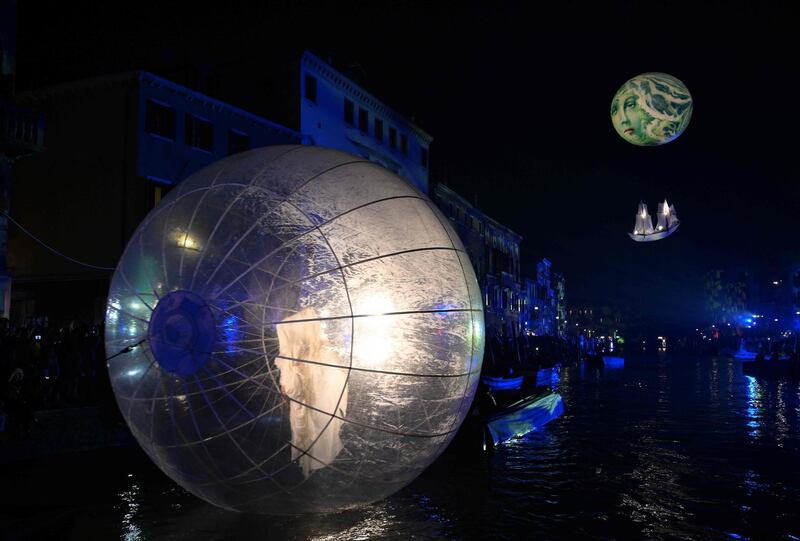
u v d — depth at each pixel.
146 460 12.05
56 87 25.73
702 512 9.32
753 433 17.08
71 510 7.19
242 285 5.58
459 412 6.47
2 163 19.81
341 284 5.63
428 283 6.04
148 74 24.88
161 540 7.46
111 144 25.02
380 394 5.75
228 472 5.86
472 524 8.40
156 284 5.83
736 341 103.88
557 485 10.70
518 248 74.69
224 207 5.87
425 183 47.34
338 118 35.81
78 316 25.23
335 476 5.95
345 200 5.95
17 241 26.23
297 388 5.55
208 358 5.52
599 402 26.05
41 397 13.88
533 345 58.31
